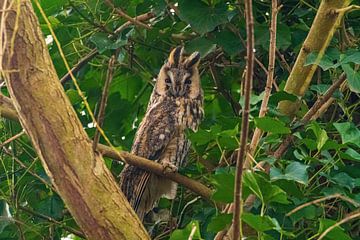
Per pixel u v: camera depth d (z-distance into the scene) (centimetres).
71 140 639
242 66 1084
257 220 622
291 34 1027
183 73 1102
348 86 902
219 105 1188
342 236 634
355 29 1038
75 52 1095
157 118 1084
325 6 872
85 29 1084
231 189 678
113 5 1053
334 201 862
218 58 1123
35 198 1059
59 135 636
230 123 868
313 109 900
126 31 1062
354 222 939
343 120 1030
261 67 1003
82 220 643
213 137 807
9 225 1050
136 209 1045
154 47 1118
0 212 1020
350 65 923
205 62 1151
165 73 1113
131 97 1206
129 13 1109
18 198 1026
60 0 1047
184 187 1000
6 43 600
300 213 800
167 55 1149
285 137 881
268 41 991
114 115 1146
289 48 1078
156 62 1164
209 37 1035
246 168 753
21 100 634
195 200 976
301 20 1036
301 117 960
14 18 625
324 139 801
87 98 1148
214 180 677
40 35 642
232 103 1133
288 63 1088
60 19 1091
